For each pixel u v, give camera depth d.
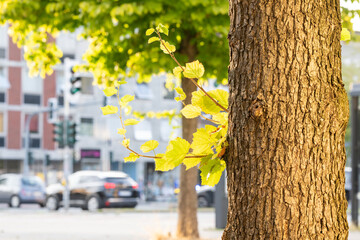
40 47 13.59
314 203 2.98
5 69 48.81
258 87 3.02
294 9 3.02
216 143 3.17
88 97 49.41
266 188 2.98
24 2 12.21
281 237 2.96
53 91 49.94
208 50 11.84
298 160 2.97
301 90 2.99
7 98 48.81
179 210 13.17
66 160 30.00
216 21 11.25
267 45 3.02
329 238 2.99
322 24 3.04
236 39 3.11
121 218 25.06
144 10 10.75
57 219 24.58
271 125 2.99
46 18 12.44
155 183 44.22
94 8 11.00
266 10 3.04
